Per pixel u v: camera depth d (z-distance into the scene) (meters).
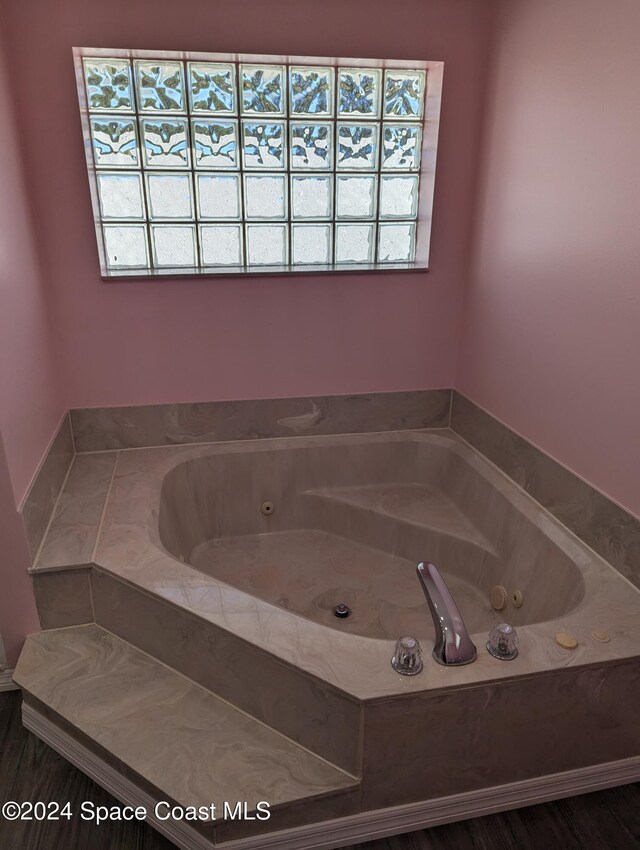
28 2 2.03
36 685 1.78
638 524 1.76
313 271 2.53
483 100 2.41
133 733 1.63
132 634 1.92
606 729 1.63
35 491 1.98
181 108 2.29
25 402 1.99
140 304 2.45
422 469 2.83
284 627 1.62
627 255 1.71
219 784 1.49
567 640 1.57
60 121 2.17
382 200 2.57
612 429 1.84
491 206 2.41
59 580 1.93
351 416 2.80
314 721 1.52
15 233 2.01
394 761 1.49
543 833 1.60
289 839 1.52
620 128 1.70
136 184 2.36
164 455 2.61
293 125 2.39
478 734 1.52
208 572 2.50
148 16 2.11
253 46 2.19
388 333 2.71
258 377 2.66
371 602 2.35
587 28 1.79
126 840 1.59
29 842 1.58
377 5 2.22
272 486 2.75
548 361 2.13
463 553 2.44
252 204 2.47
